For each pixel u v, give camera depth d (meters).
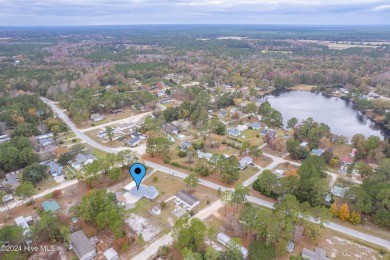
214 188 92.19
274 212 72.19
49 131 138.75
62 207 82.19
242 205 82.25
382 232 73.06
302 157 111.25
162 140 110.94
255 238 69.31
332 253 66.00
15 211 80.81
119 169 94.94
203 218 77.75
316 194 81.12
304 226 71.19
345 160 110.44
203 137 133.38
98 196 76.19
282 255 63.94
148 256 64.94
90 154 113.12
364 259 64.50
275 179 86.44
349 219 75.94
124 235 68.88
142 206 82.88
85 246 65.00
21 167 105.44
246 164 107.12
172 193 89.31
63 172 101.81
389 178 93.62
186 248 60.00
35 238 67.75
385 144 120.75
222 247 67.19
